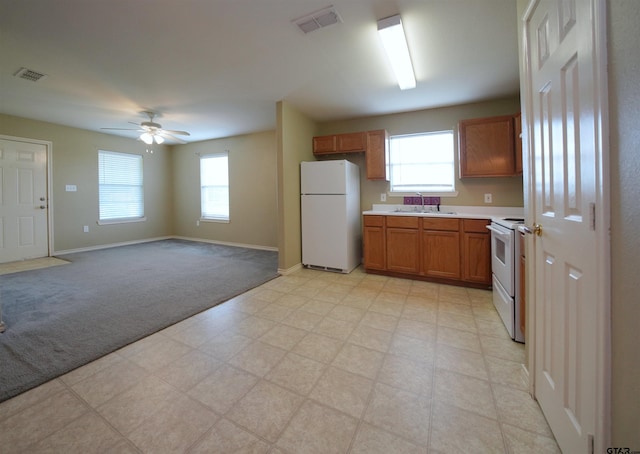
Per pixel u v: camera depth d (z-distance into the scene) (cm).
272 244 565
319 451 117
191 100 368
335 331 222
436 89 328
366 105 381
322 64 272
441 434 125
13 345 200
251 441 122
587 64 88
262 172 566
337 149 423
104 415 137
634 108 70
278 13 199
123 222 604
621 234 76
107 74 292
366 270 386
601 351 83
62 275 377
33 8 191
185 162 670
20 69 281
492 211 363
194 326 232
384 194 424
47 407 142
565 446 110
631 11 70
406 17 203
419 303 278
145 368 175
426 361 181
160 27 214
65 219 514
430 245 341
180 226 689
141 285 335
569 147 104
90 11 195
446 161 391
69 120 467
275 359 185
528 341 153
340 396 150
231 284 338
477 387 156
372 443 121
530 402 144
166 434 126
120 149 593
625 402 76
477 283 320
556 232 117
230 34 223
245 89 331
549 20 119
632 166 71
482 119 333
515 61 265
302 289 322
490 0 186
